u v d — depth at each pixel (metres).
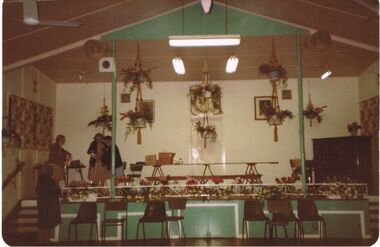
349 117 13.31
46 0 7.25
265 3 8.48
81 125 13.37
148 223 8.41
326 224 8.27
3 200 9.11
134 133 13.46
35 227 9.23
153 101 13.64
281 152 13.38
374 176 11.47
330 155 11.41
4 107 9.36
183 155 13.45
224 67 12.15
